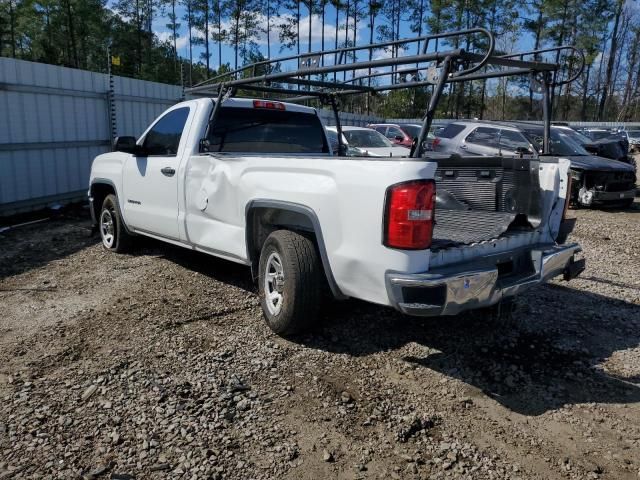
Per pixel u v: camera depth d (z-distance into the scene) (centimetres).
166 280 559
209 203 490
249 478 267
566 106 5275
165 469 271
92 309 479
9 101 870
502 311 412
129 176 616
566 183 445
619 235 903
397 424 319
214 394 340
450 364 396
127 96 1109
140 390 342
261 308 466
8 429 299
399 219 329
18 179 900
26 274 586
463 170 513
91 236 767
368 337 434
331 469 277
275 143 563
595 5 4303
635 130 3822
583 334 461
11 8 4238
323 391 351
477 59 328
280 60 445
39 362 378
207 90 543
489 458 292
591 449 304
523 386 370
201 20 4269
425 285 327
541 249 414
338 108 630
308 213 386
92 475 264
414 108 3011
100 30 4500
